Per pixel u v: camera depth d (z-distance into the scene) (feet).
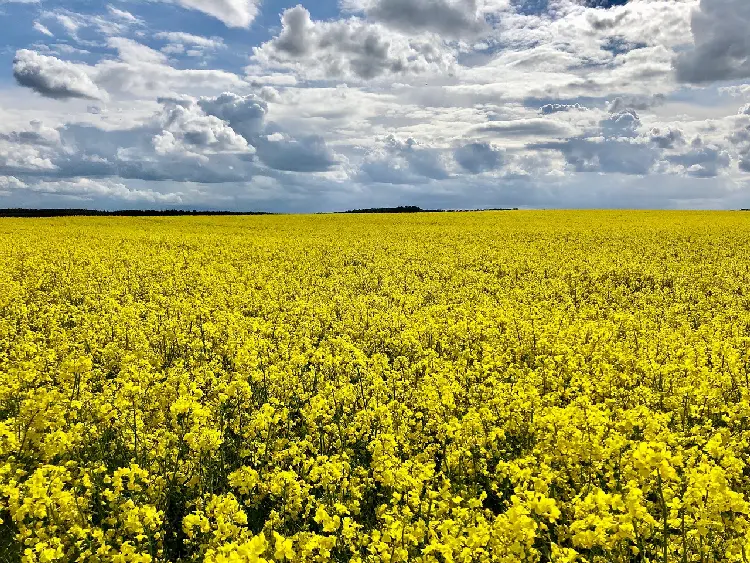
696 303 59.93
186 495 21.25
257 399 31.40
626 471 17.80
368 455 25.05
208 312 49.14
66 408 25.00
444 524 16.38
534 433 24.68
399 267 83.76
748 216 194.29
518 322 44.70
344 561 17.84
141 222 185.37
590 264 83.76
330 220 199.21
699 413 27.58
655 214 214.07
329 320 49.16
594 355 36.11
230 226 170.09
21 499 18.28
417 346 40.98
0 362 36.11
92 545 17.48
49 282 65.10
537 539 17.99
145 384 29.14
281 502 20.53
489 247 107.86
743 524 16.30
